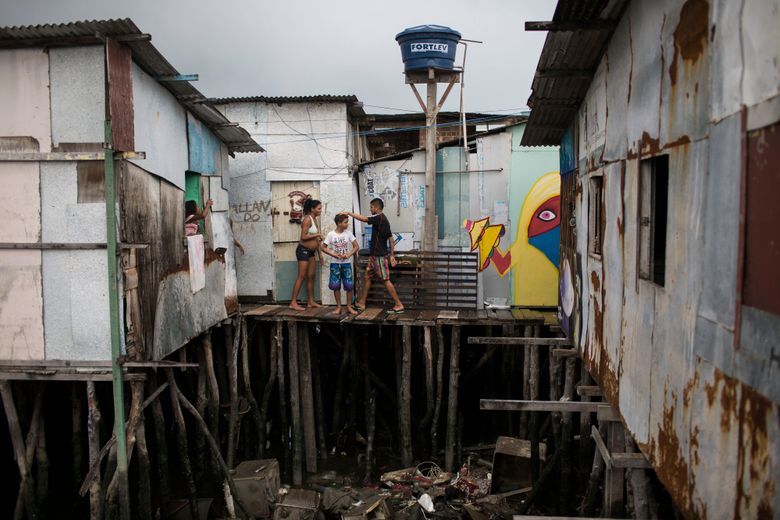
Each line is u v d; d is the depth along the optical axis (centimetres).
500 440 1004
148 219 764
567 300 931
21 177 693
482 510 920
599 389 693
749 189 313
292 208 1209
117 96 683
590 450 859
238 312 1083
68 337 700
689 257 402
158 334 789
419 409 1209
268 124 1200
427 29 1204
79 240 689
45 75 681
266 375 1177
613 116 629
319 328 1212
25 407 810
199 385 987
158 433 844
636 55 540
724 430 341
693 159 396
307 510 906
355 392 1147
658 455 461
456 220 1270
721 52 350
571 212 912
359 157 1391
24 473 746
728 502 334
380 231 1097
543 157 1223
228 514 929
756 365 305
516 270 1238
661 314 461
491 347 1091
